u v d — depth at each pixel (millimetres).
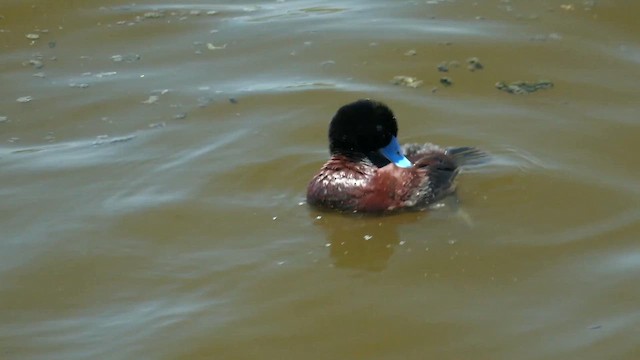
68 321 7793
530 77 11609
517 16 13133
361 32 12797
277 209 9234
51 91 11672
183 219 9117
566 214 8977
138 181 9758
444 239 8680
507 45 12312
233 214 9172
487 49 12227
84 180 9820
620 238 8594
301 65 12031
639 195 9211
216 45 12688
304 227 8945
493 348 7242
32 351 7430
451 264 8320
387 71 11797
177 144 10398
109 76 12000
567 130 10406
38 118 11094
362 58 12117
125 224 9070
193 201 9383
